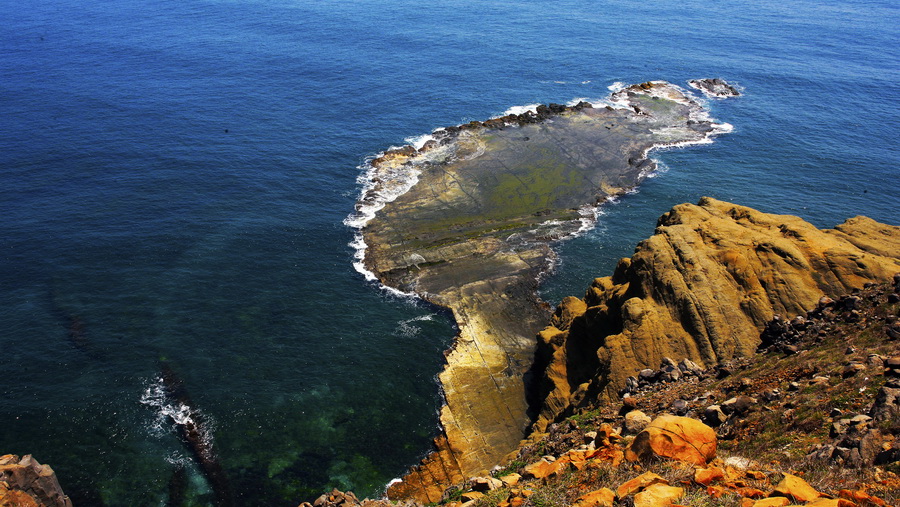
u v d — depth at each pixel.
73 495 41.94
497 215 78.00
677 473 18.45
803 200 80.88
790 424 23.05
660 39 149.75
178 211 74.88
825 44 144.88
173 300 60.75
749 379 29.39
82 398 49.16
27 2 166.50
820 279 45.69
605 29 157.75
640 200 81.62
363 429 49.31
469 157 91.56
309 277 66.19
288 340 57.38
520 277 67.25
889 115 106.38
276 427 48.66
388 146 94.62
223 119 99.81
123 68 119.00
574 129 101.19
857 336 29.80
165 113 100.38
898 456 17.39
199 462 45.31
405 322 61.06
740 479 17.95
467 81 121.50
